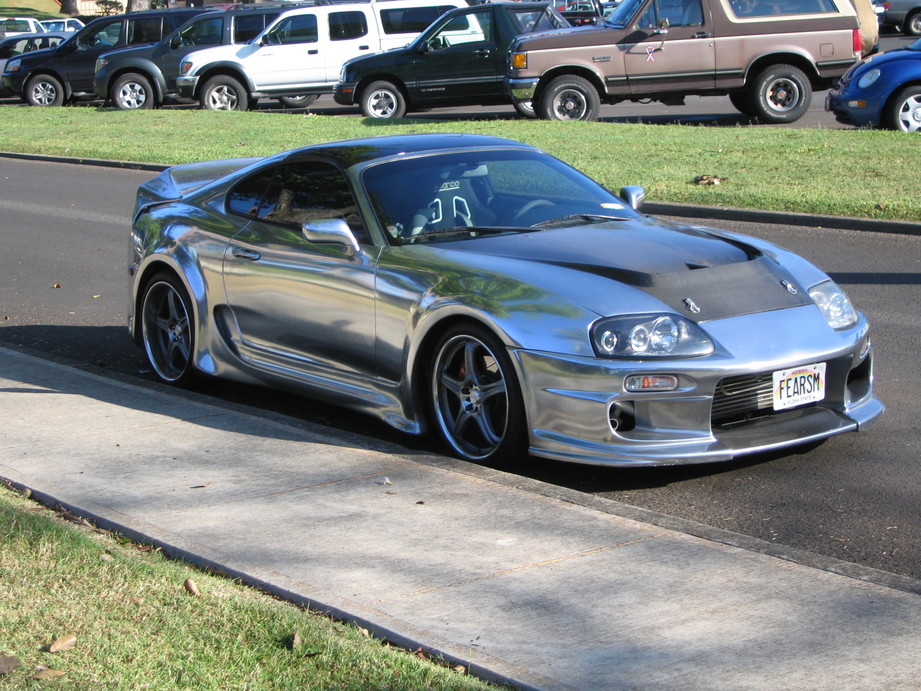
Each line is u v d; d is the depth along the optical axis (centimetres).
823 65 1862
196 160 1839
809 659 348
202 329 693
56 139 2206
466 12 2152
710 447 511
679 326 513
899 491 520
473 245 586
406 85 2180
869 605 384
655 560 424
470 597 395
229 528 462
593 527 457
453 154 659
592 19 4144
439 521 466
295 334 639
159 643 364
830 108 1736
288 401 698
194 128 2198
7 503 492
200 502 493
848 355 545
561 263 553
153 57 2617
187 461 549
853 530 479
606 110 2261
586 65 1905
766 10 1867
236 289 669
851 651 353
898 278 963
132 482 520
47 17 5556
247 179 695
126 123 2352
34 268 1168
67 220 1455
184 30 2619
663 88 1903
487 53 2136
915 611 379
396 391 587
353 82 2197
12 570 419
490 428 556
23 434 597
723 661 348
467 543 443
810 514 498
